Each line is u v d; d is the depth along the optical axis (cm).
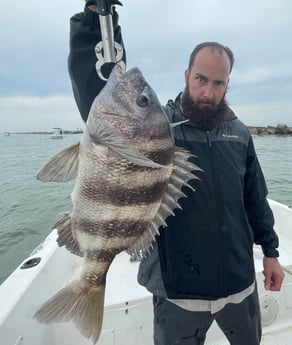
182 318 165
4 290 193
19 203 1025
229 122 180
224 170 165
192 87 164
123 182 119
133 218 124
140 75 124
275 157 2088
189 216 158
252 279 175
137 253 130
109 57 123
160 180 125
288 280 271
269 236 192
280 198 1016
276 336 250
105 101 117
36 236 737
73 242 131
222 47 164
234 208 166
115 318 237
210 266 159
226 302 169
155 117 120
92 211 123
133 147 116
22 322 181
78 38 141
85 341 222
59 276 264
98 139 116
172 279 160
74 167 128
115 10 141
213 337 244
